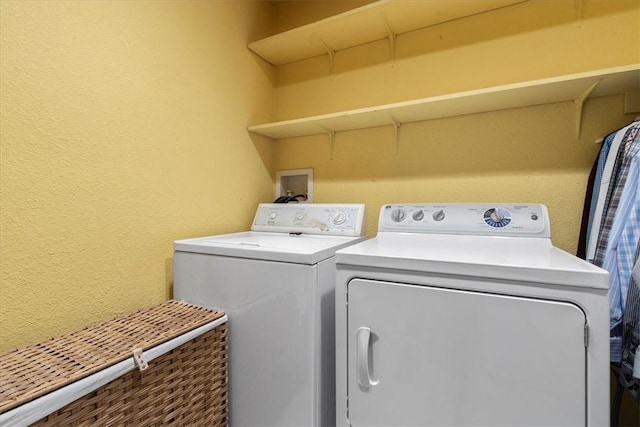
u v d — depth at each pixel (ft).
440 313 2.88
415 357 2.97
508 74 5.06
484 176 5.23
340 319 3.30
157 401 3.05
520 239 4.04
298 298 3.49
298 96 6.80
